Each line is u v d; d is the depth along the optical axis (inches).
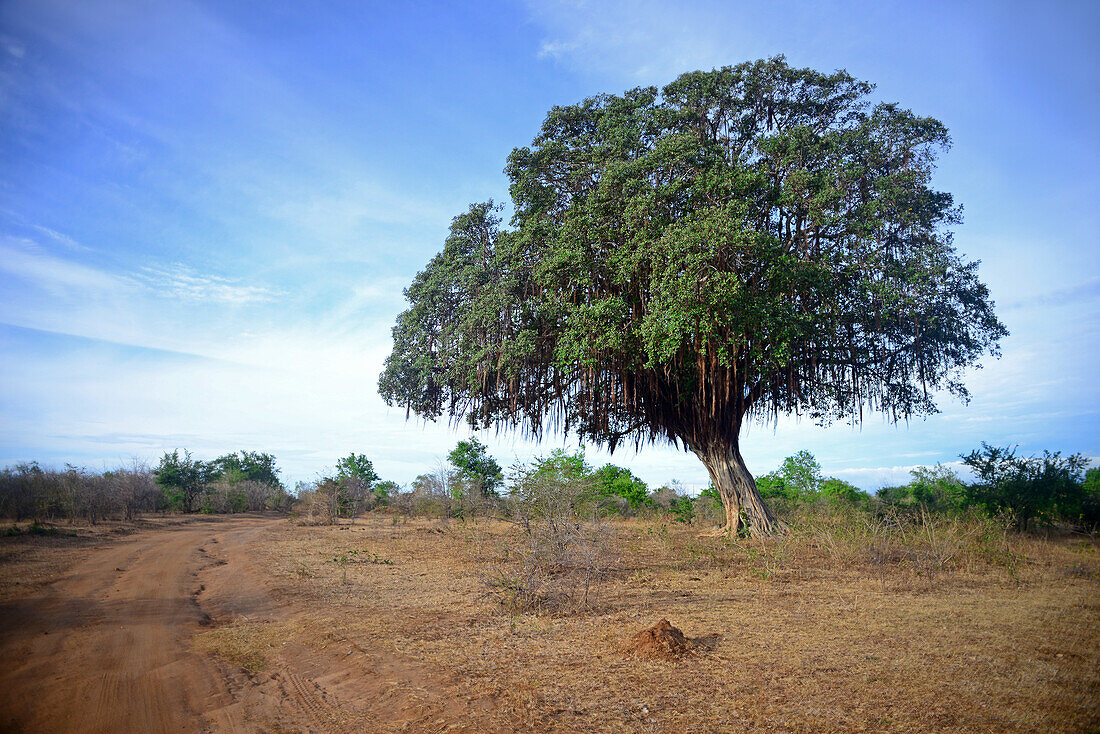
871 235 621.0
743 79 743.1
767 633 281.6
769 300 567.2
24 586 423.2
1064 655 242.4
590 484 540.4
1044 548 594.9
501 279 706.8
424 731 182.7
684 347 650.2
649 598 372.5
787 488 1202.0
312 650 272.7
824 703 194.2
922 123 662.5
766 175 691.4
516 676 225.5
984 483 746.2
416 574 483.8
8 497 912.3
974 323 711.1
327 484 1198.3
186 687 227.6
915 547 522.0
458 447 1277.1
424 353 816.3
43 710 205.5
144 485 1259.8
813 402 762.8
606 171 664.4
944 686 207.3
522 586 351.9
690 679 218.7
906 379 734.5
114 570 505.7
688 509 1040.2
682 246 560.1
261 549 675.4
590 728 180.1
